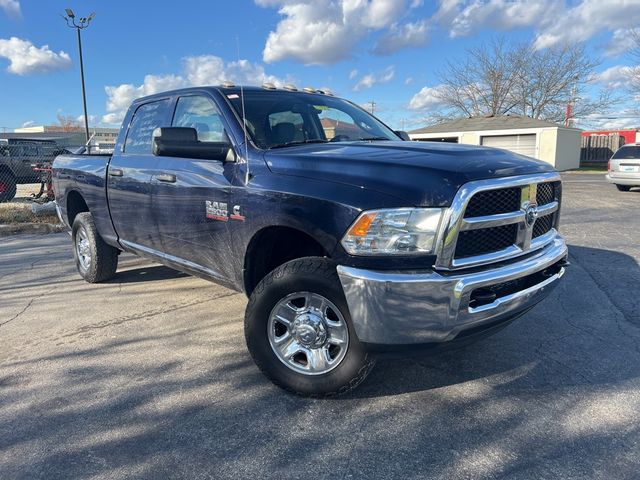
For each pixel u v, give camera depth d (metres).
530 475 2.30
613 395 3.01
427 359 3.51
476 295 2.60
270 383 3.20
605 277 5.55
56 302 4.91
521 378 3.24
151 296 5.06
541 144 32.34
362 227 2.56
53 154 14.60
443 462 2.41
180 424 2.74
